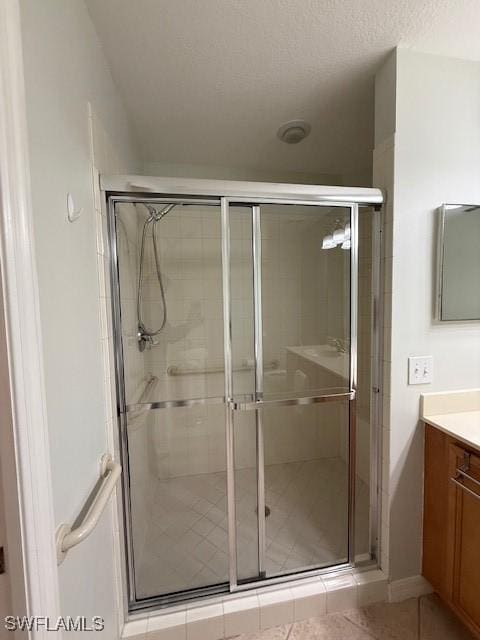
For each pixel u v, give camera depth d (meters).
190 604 1.24
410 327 1.31
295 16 1.04
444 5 1.01
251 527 1.66
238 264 1.45
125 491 1.25
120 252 1.26
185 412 1.96
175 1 0.98
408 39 1.16
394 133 1.24
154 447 1.88
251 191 1.23
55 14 0.75
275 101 1.52
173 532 1.64
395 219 1.26
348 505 1.48
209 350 1.86
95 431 0.98
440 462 1.25
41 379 0.59
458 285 1.32
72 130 0.85
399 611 1.30
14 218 0.53
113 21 1.04
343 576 1.36
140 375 1.59
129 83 1.36
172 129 1.75
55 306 0.71
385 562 1.36
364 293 1.44
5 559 0.56
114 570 1.12
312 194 1.26
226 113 1.61
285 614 1.25
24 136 0.56
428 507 1.32
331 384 1.55
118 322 1.21
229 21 1.05
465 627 1.23
